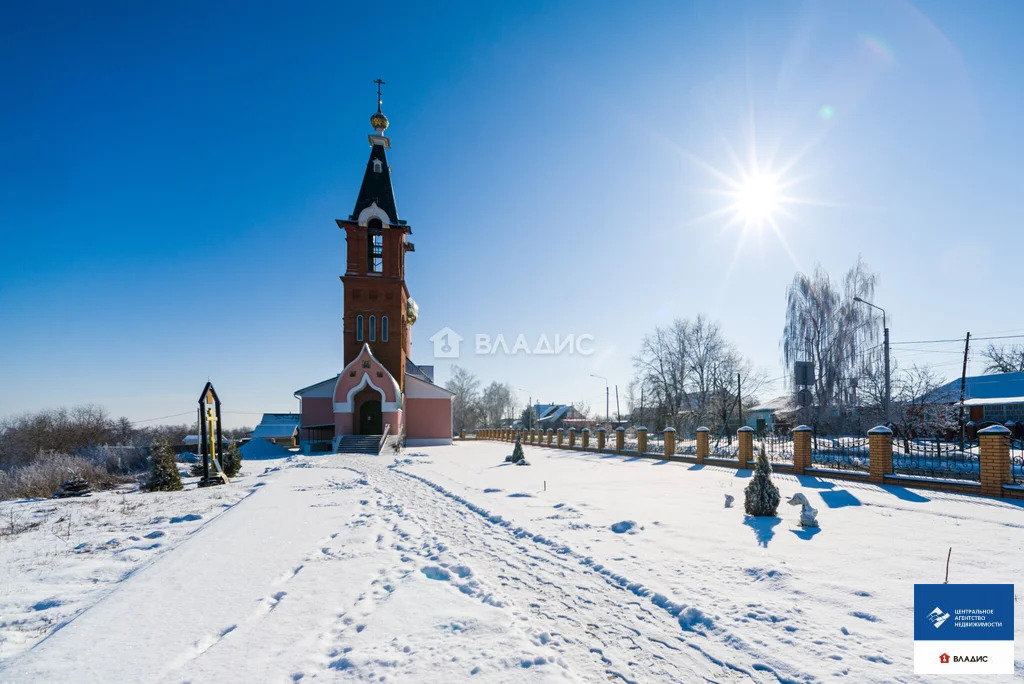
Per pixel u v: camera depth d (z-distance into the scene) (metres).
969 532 6.63
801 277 33.75
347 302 34.66
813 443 17.94
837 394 30.61
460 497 11.42
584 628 4.29
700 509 8.80
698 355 42.44
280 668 3.45
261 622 4.29
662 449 22.39
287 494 12.59
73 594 5.62
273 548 6.89
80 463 17.73
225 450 19.23
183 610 4.59
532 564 6.15
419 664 3.45
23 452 28.03
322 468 20.31
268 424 46.12
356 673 3.34
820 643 3.76
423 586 5.20
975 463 13.56
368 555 6.59
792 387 33.19
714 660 3.67
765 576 5.18
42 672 3.40
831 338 31.28
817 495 9.60
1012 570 5.11
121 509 11.31
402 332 36.28
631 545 6.67
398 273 35.97
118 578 6.23
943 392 25.17
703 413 40.09
